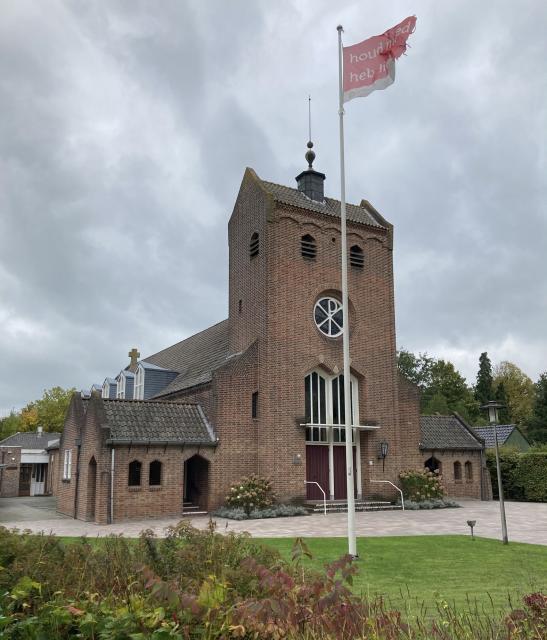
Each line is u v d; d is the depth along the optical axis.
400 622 5.82
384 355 30.59
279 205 28.58
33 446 55.03
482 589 11.01
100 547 9.01
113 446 23.69
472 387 87.25
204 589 5.54
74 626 5.55
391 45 17.06
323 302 29.56
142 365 37.28
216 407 26.19
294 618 5.32
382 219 32.28
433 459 33.09
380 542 16.88
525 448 52.38
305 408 28.14
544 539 17.66
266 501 25.27
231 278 31.33
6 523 23.23
